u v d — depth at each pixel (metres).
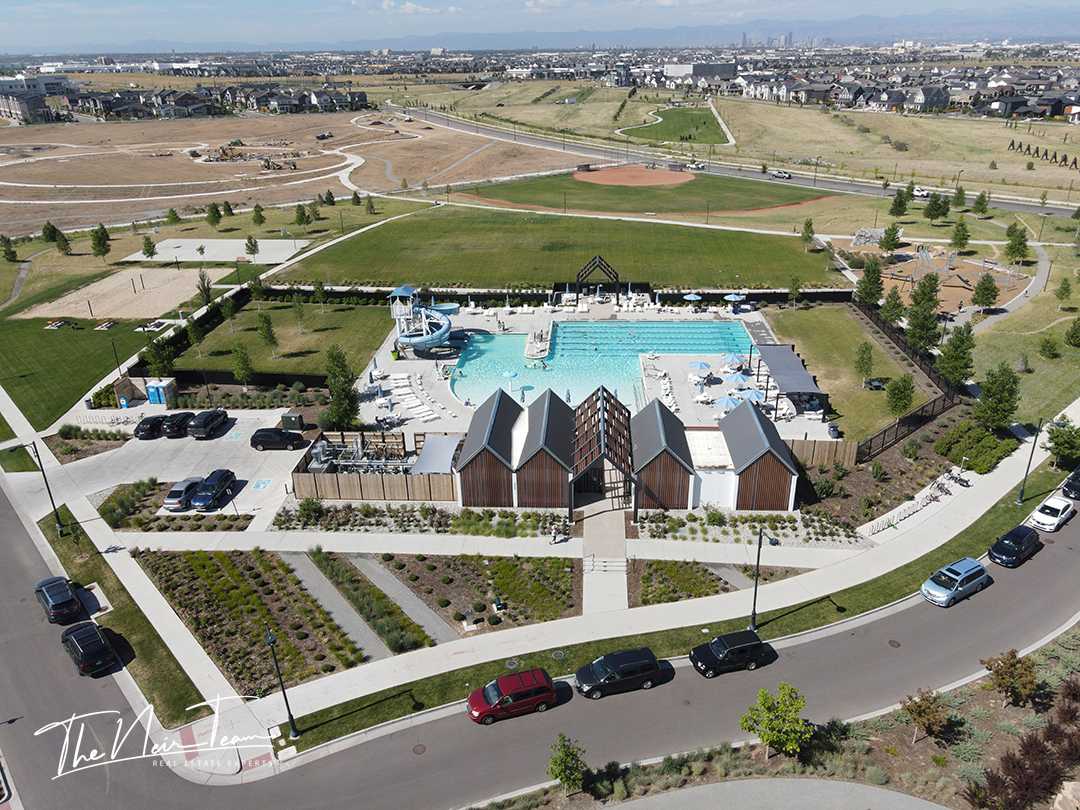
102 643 36.03
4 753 31.61
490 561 43.50
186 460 56.41
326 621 38.81
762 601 39.66
